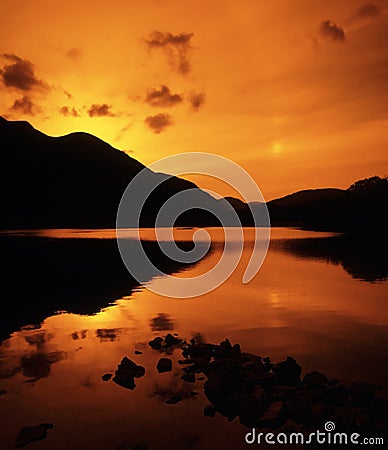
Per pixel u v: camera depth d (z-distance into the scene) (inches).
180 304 540.1
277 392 260.8
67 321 456.8
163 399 260.7
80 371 307.9
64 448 207.3
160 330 416.2
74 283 716.7
